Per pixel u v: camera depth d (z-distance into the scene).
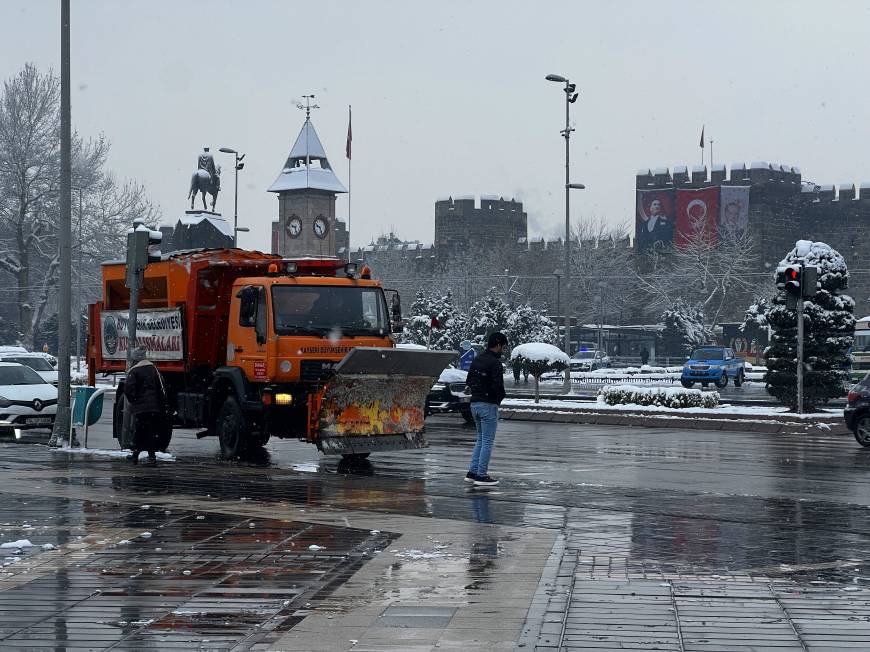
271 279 19.50
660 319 109.06
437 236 130.00
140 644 7.09
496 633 7.27
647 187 114.31
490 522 12.39
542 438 25.80
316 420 18.53
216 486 15.65
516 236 131.00
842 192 115.25
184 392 21.41
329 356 19.48
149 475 16.97
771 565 9.90
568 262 47.44
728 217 110.75
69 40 21.81
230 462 19.84
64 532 11.45
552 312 110.12
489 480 16.42
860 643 7.10
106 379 59.06
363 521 12.23
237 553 10.27
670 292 105.50
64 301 21.92
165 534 11.33
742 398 45.22
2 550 10.41
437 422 30.83
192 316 20.92
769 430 28.22
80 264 73.19
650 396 32.41
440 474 17.83
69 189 21.91
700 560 10.11
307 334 19.38
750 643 7.08
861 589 8.80
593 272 108.31
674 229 113.25
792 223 115.94
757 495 15.20
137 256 19.89
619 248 112.81
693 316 94.44
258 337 19.42
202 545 10.68
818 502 14.48
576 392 50.88
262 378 19.41
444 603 8.18
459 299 103.56
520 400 39.34
